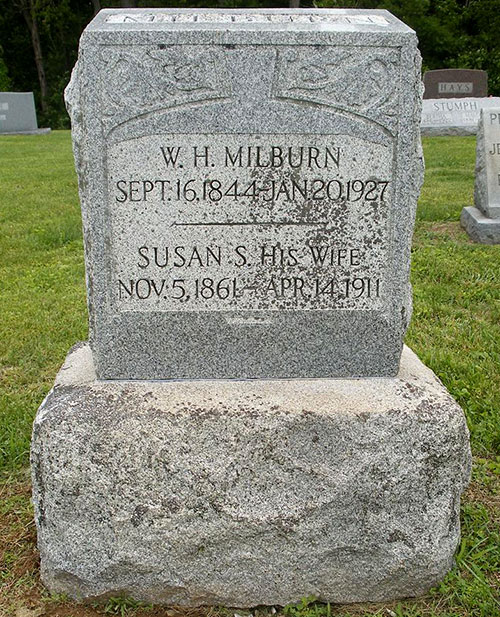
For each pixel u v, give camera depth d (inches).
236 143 108.4
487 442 146.9
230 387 114.9
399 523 108.3
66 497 107.0
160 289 113.7
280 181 110.3
